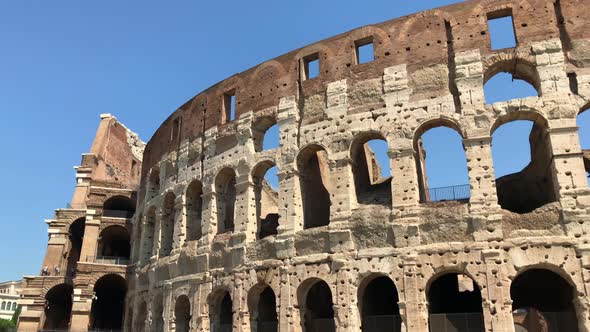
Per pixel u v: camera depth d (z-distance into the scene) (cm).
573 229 3619
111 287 8306
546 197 4372
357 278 4094
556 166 3772
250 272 4666
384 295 5000
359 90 4594
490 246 3753
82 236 9150
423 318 3778
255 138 5184
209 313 4962
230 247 4912
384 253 4041
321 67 4894
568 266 3569
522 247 3684
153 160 6869
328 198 5547
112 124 10275
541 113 3931
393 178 4188
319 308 5022
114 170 9906
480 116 4056
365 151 6003
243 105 5341
